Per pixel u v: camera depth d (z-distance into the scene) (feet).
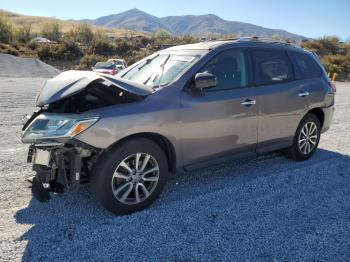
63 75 13.26
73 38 202.69
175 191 14.74
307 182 16.12
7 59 102.47
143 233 11.48
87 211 12.84
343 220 12.62
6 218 12.23
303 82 18.08
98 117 11.55
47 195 12.00
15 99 41.50
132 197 12.88
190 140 13.70
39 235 11.22
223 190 14.87
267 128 16.39
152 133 12.80
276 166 18.15
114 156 11.96
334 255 10.57
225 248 10.77
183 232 11.59
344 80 125.80
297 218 12.69
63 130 11.36
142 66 16.48
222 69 14.87
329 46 172.65
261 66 16.31
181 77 13.73
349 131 27.73
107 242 10.93
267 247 10.87
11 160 18.28
